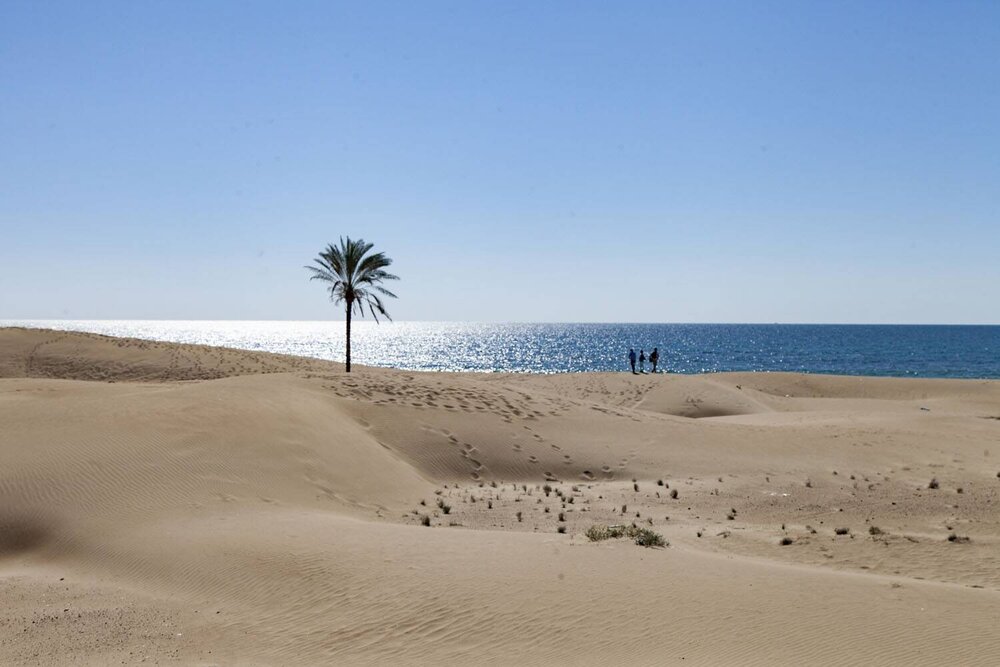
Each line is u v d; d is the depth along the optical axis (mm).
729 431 30781
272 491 17656
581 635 9516
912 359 121125
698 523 18406
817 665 8414
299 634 10375
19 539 14383
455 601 10703
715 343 186500
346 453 21922
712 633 9328
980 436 31906
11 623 11031
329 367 55469
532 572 11641
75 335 57438
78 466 16719
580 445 27125
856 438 30578
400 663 9359
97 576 12859
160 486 16422
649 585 10992
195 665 9727
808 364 111875
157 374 48094
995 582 13352
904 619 9727
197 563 12836
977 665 8312
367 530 14438
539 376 58219
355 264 41531
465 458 24969
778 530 17500
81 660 9938
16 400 23156
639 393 48438
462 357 137250
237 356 55094
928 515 19219
